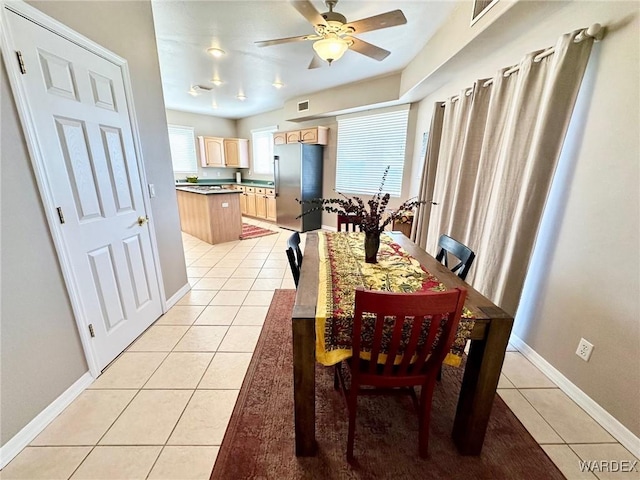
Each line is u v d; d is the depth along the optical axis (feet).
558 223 5.56
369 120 15.51
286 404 5.05
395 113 14.39
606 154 4.61
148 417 4.74
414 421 4.81
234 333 7.22
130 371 5.82
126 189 6.50
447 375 5.89
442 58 8.54
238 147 24.36
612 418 4.50
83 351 5.33
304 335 3.65
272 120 21.77
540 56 5.55
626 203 4.28
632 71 4.22
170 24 8.40
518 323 6.64
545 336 5.86
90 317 5.48
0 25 3.83
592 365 4.82
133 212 6.77
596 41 4.80
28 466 3.95
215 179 24.88
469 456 4.19
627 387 4.27
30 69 4.25
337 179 17.74
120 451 4.18
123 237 6.42
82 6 5.20
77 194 5.16
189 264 12.38
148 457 4.10
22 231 4.21
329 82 14.14
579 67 4.89
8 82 3.97
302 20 8.15
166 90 15.62
